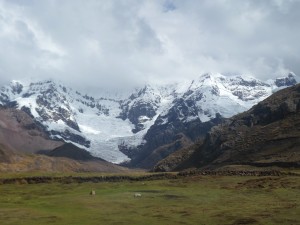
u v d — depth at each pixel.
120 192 103.38
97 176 148.62
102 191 108.25
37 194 111.00
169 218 67.62
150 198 90.19
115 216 70.31
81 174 159.50
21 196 106.38
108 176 148.12
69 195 102.31
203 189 103.81
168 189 106.44
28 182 146.75
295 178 112.50
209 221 64.44
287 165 149.38
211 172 141.75
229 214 68.31
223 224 61.91
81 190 115.12
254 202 79.94
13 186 135.38
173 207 78.19
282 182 105.81
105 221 66.25
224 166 174.12
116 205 81.50
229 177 127.50
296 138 180.00
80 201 87.00
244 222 61.97
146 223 64.31
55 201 89.00
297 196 84.56
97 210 76.44
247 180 116.31
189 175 142.25
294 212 66.75
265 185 103.19
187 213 71.25
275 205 74.75
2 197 104.19
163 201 85.75
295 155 157.50
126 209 77.06
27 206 83.56
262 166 155.75
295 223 59.78
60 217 69.69
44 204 85.19
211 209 74.38
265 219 63.03
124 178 146.25
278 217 63.75
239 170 144.12
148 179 142.88
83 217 69.75
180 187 110.94
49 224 64.19
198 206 78.44
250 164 164.00
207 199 86.88
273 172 129.00
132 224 63.78
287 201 78.81
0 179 146.75
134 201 86.44
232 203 80.19
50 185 135.38
